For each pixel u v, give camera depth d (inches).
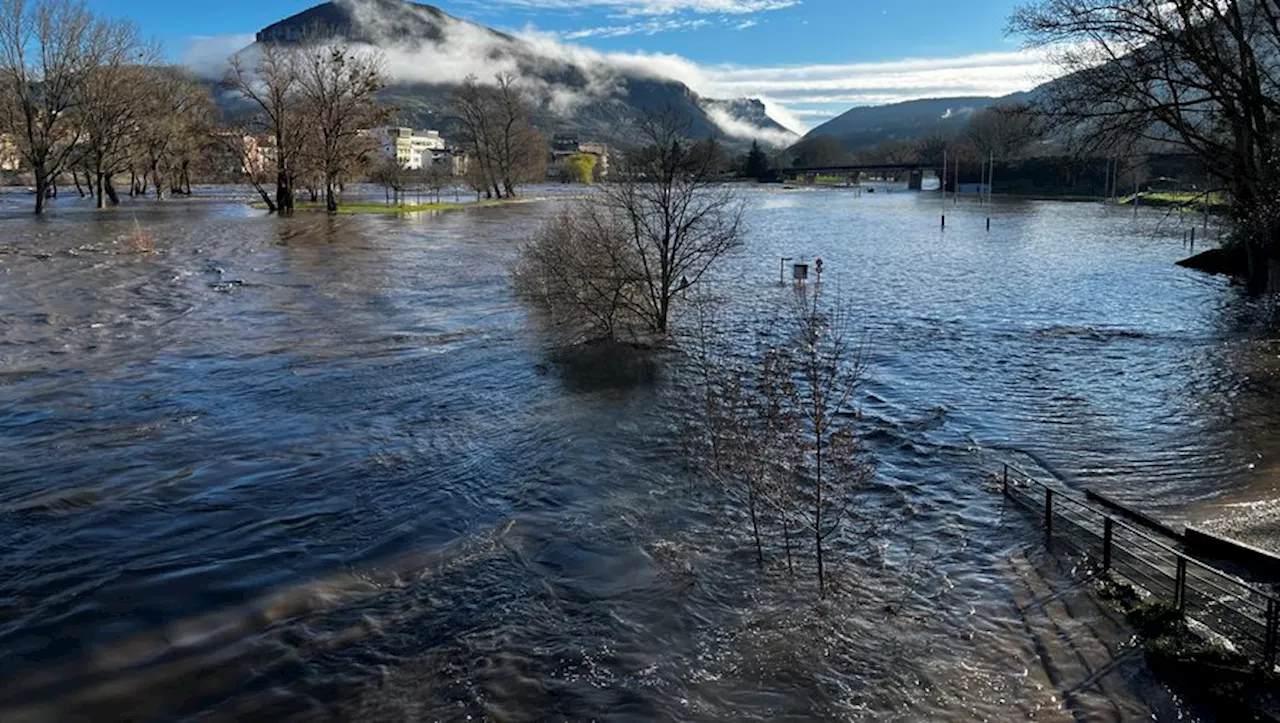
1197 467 679.7
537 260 1316.4
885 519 573.9
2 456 668.7
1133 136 1283.2
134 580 477.4
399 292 1505.9
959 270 1994.3
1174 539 528.7
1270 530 534.6
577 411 814.5
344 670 397.1
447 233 2645.2
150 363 970.1
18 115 3006.9
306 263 1875.0
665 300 1148.5
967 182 7081.7
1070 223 3585.1
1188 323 1321.4
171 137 3540.8
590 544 529.7
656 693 381.1
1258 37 1240.8
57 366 948.0
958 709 371.2
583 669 398.9
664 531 550.0
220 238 2354.8
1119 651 407.2
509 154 4785.9
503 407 826.2
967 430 781.9
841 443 626.8
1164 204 4443.9
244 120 3604.8
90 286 1477.6
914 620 442.6
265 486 618.2
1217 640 398.0
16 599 455.2
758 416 791.1
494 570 495.5
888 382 959.6
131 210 3380.9
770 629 433.7
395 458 679.1
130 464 656.4
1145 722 356.8
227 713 366.3
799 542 536.4
